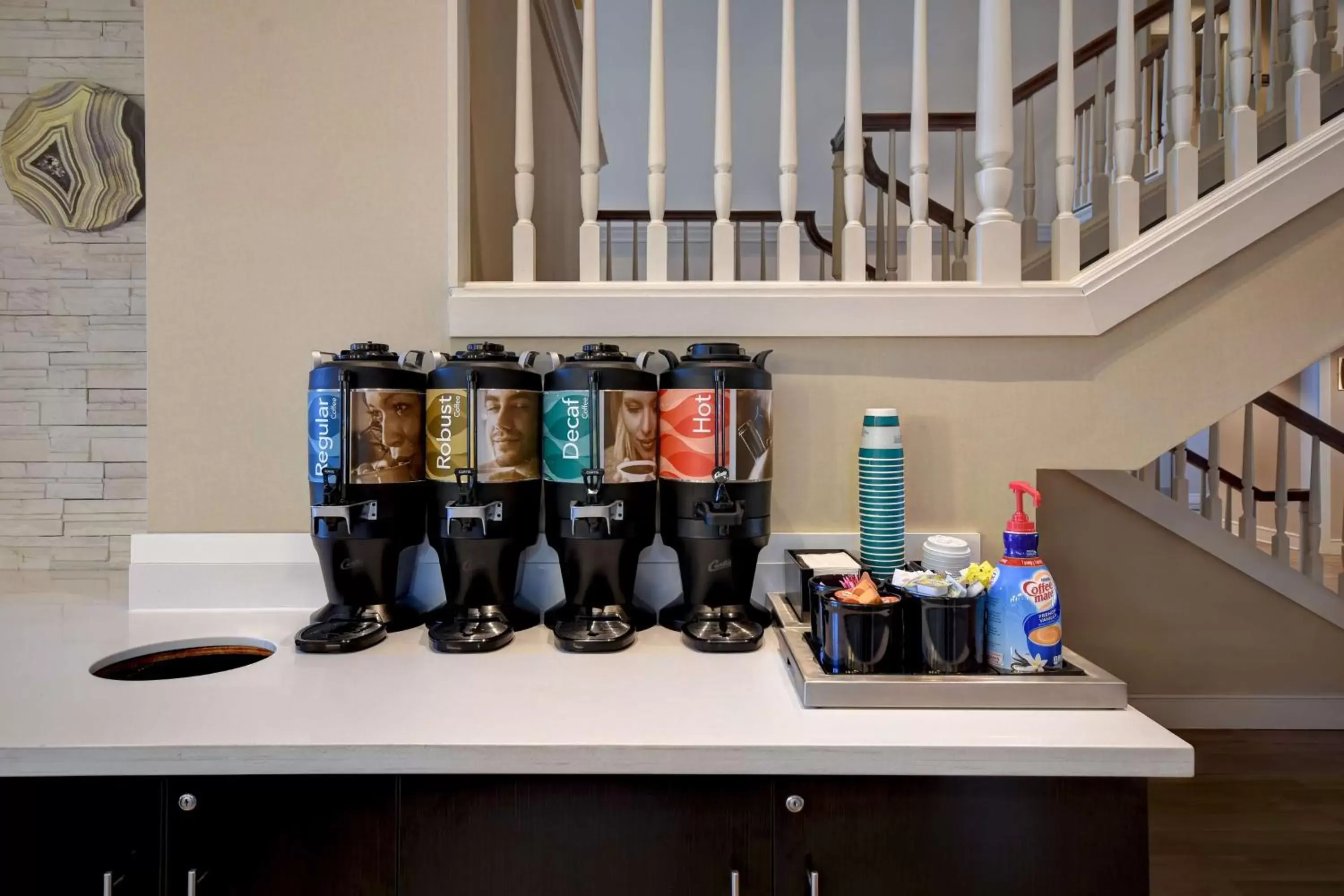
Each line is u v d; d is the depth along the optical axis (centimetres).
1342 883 155
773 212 402
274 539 105
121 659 85
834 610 71
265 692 71
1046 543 229
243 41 106
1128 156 107
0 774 59
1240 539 231
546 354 105
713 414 89
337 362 90
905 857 61
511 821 61
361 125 106
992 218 103
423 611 99
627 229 441
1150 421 103
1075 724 64
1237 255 103
